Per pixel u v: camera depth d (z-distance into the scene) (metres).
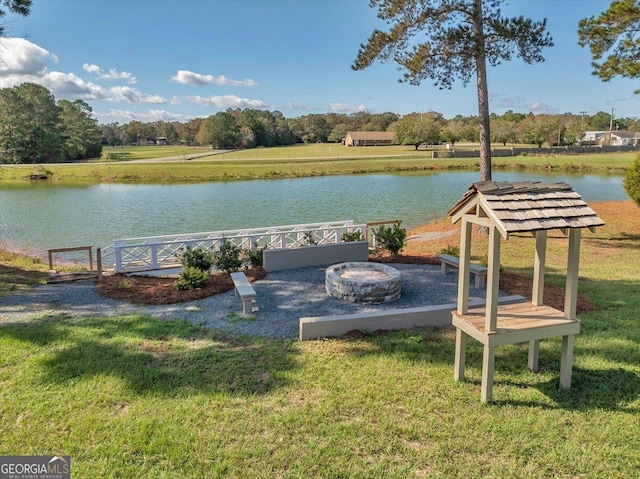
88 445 3.18
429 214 20.02
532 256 9.81
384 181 34.72
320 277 8.14
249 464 3.00
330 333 5.30
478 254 10.02
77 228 17.72
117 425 3.40
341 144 103.38
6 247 14.11
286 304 6.63
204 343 5.11
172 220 19.44
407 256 9.78
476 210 3.76
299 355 4.75
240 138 88.19
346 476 2.89
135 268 9.60
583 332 5.30
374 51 11.04
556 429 3.41
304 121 112.69
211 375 4.26
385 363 4.54
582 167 39.50
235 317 6.03
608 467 2.99
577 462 3.04
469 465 3.00
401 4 10.43
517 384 4.11
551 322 3.82
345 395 3.89
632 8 9.30
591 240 11.70
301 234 12.11
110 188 32.28
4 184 35.09
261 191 29.58
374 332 5.41
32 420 3.47
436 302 6.68
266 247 10.13
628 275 8.11
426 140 76.50
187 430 3.35
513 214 3.38
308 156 60.97
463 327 3.94
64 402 3.74
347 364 4.52
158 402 3.75
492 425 3.45
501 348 4.92
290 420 3.50
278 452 3.11
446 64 10.89
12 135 49.69
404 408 3.69
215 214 20.91
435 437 3.30
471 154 55.97
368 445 3.20
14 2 9.29
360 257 9.28
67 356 4.66
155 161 52.28
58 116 59.62
